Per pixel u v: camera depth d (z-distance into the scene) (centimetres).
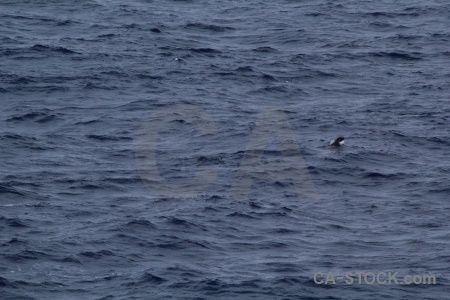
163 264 11856
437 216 13638
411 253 12319
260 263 11956
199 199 14025
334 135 17225
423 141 17000
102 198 14050
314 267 11856
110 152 16100
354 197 14362
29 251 11956
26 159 15575
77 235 12538
